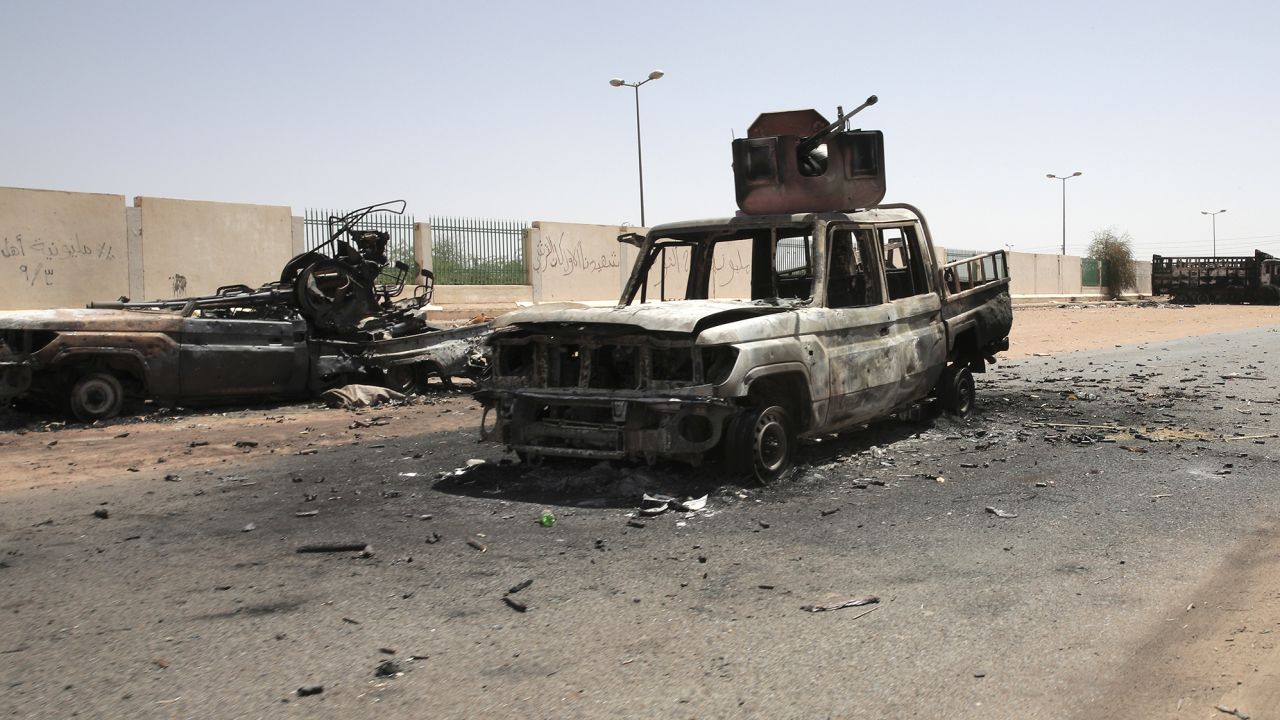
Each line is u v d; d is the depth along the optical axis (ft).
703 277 27.86
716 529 17.92
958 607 13.47
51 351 34.27
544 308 22.75
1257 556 15.62
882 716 10.16
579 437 21.53
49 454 28.12
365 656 12.03
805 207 25.07
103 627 13.21
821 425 23.15
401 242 78.38
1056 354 60.13
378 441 29.86
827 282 24.14
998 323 31.89
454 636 12.69
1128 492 20.48
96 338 35.12
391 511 19.81
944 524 18.08
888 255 27.63
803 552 16.37
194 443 29.76
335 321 42.75
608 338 21.24
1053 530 17.52
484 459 25.39
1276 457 24.11
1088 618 12.94
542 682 11.16
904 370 26.32
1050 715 10.12
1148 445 26.07
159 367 36.32
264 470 24.94
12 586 15.14
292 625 13.19
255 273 69.92
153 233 65.21
